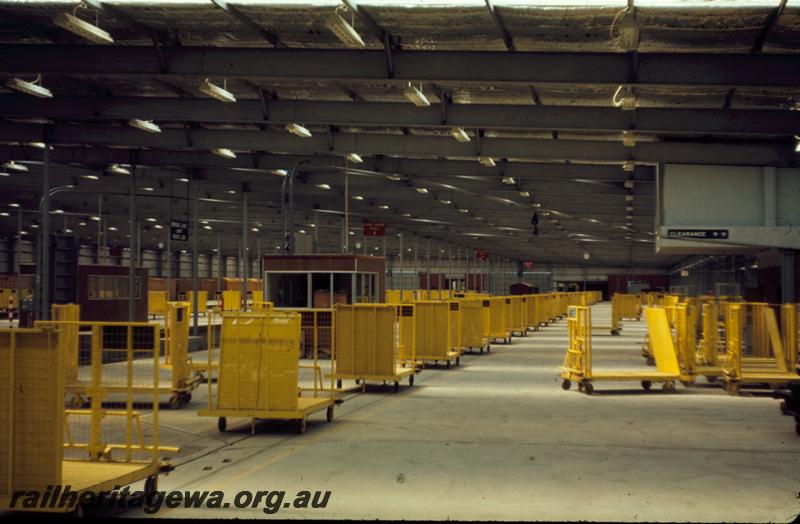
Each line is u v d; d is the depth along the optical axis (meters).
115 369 22.12
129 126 28.67
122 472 8.35
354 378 18.97
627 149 28.80
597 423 14.12
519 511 8.16
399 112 24.19
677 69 18.45
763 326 24.30
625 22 15.82
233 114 24.39
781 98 22.52
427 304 25.17
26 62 19.50
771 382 18.47
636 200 44.00
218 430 13.24
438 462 10.63
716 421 14.45
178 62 19.42
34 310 31.69
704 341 22.45
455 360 26.88
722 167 28.52
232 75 19.38
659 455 11.20
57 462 7.50
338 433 13.02
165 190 41.31
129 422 9.01
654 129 23.48
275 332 13.22
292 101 24.31
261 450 11.52
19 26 18.83
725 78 18.27
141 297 35.59
